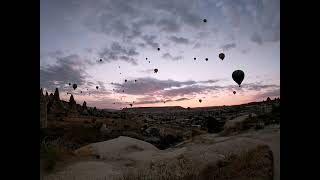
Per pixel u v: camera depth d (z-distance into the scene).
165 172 12.00
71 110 80.56
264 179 9.04
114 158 17.30
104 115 90.00
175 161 13.70
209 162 12.59
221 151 14.39
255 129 27.59
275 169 10.29
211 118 37.22
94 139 30.44
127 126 53.16
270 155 12.34
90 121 61.56
